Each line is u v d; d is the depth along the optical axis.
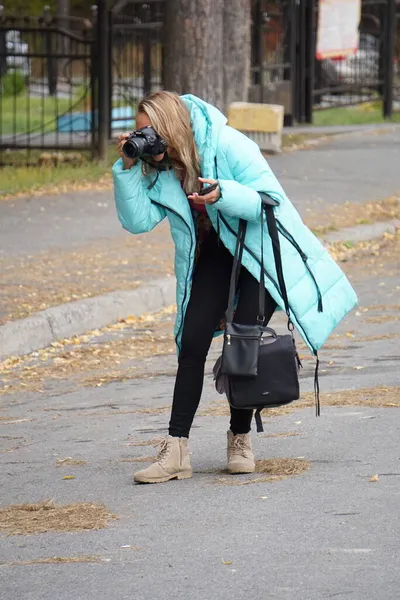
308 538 9.75
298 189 36.22
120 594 8.79
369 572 8.88
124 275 24.69
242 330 11.30
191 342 11.66
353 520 10.13
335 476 11.59
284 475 11.80
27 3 99.19
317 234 29.23
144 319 22.50
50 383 18.11
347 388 15.98
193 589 8.77
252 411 12.09
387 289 24.20
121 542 10.03
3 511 11.34
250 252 11.38
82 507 11.25
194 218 11.57
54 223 31.48
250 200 11.05
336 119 60.81
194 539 9.95
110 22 48.84
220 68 41.97
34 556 9.82
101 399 16.75
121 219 11.67
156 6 54.41
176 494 11.45
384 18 60.81
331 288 11.81
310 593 8.54
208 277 11.60
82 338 20.98
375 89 71.31
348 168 40.62
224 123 11.41
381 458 12.14
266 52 57.69
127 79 59.56
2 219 32.12
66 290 23.14
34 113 65.81
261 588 8.70
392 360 17.72
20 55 43.50
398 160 42.69
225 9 44.47
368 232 30.14
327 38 57.41
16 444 14.50
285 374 11.34
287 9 55.09
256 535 9.93
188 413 11.98
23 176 39.00
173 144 11.16
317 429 13.66
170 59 41.72
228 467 12.08
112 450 13.71
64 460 13.41
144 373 18.33
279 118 44.09
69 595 8.84
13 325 20.11
